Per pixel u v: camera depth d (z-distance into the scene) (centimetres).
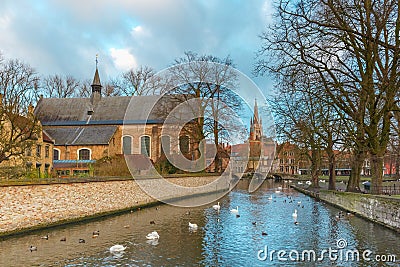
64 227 2264
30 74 3469
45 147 5119
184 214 2809
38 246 1755
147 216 2734
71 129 6069
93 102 6825
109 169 3247
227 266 1432
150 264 1461
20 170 2794
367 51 2394
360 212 2484
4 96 3186
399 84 2258
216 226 2261
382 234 1903
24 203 2053
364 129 2497
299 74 2427
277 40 2366
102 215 2670
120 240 1880
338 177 7525
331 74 2503
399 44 2191
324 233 1988
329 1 2195
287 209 3061
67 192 2381
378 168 2467
